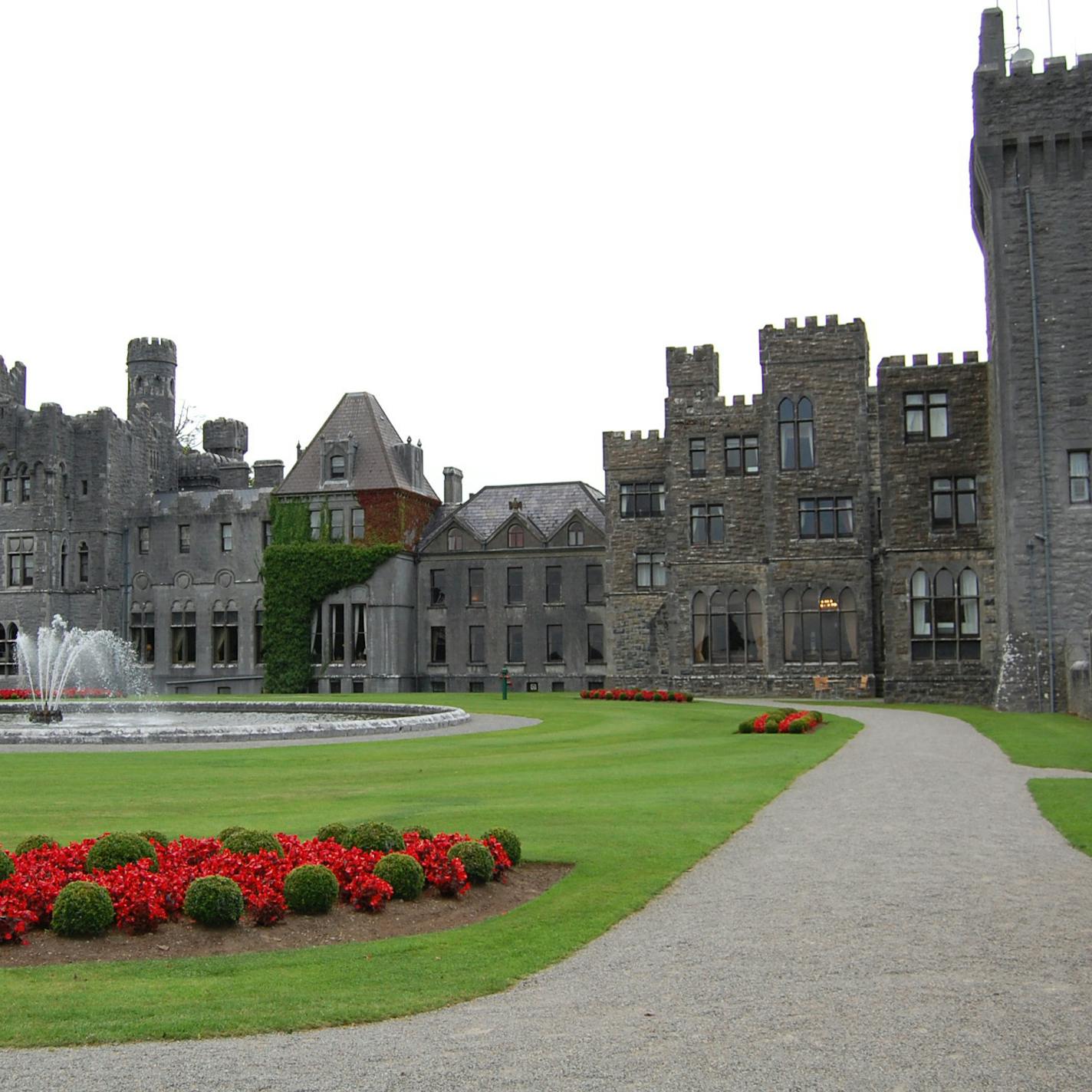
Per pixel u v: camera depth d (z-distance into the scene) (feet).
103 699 211.82
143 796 81.15
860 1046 33.09
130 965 41.19
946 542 190.80
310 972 40.42
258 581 266.57
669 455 223.10
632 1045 33.42
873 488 214.48
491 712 171.42
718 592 218.79
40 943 43.60
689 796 78.13
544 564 258.37
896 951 42.42
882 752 106.22
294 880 47.70
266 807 75.51
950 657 189.67
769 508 213.66
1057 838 62.85
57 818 70.59
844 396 212.02
